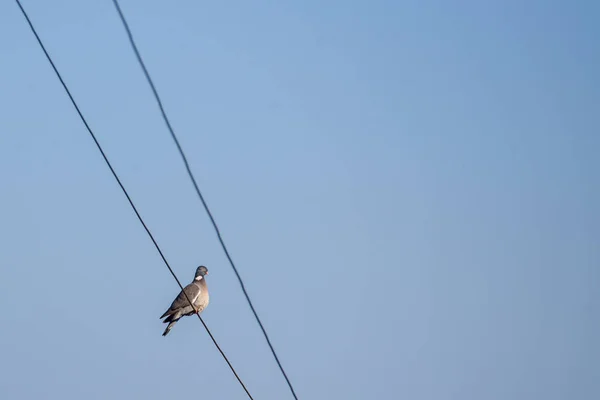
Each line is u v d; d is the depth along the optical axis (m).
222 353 17.19
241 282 16.72
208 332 17.20
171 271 16.47
